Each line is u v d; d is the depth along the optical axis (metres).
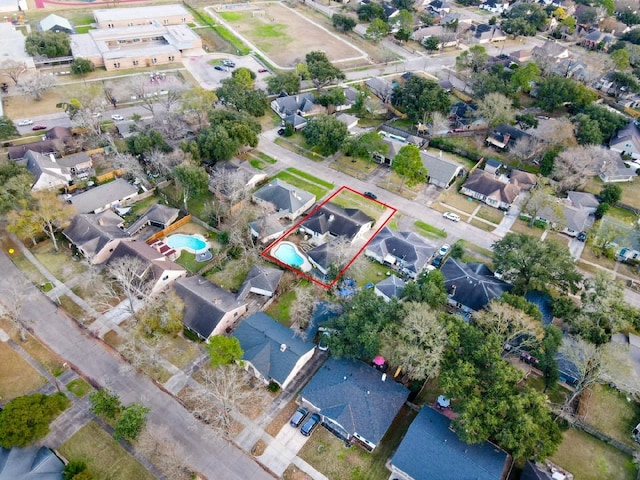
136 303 81.25
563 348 69.50
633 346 75.25
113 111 140.62
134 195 106.00
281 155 126.75
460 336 67.56
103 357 72.81
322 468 61.19
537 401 59.12
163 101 141.12
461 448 59.50
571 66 172.00
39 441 61.25
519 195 115.12
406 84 144.88
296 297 84.81
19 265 88.00
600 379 66.94
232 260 92.00
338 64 180.38
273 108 149.12
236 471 60.22
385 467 61.53
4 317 75.88
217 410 66.44
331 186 115.94
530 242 84.31
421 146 133.00
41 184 101.69
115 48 179.50
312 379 68.75
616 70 173.50
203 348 74.94
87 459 60.25
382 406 65.25
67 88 151.25
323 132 120.31
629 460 63.84
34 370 70.31
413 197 114.00
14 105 140.88
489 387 61.00
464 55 165.88
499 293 82.56
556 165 114.69
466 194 115.94
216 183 104.94
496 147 134.88
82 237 89.94
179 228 99.75
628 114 156.25
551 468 61.19
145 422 61.94
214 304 76.69
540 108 155.25
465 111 145.38
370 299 73.25
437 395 70.50
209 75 166.12
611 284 77.38
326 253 90.50
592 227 104.56
